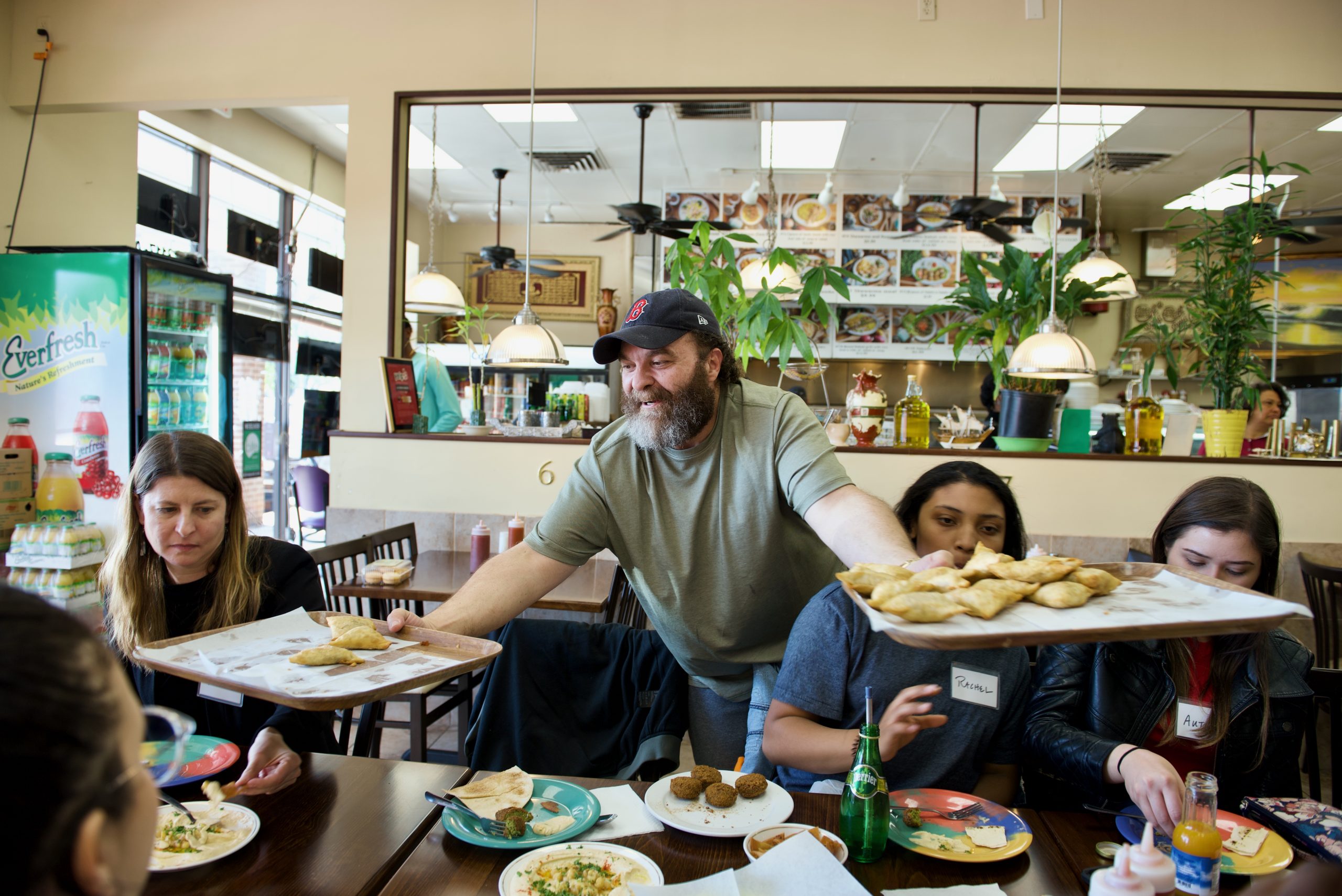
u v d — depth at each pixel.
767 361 3.52
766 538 1.63
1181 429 3.38
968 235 6.53
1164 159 5.78
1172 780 1.12
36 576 3.24
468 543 3.42
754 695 1.76
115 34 3.81
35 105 3.82
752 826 1.09
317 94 3.74
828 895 0.91
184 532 1.46
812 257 6.64
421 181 6.89
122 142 4.36
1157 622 0.87
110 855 0.41
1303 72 3.52
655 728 1.75
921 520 1.54
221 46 3.77
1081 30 3.54
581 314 8.15
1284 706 1.37
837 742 1.28
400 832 1.07
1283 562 3.11
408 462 3.46
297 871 0.97
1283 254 6.93
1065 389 3.36
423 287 4.41
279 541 1.73
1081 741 1.29
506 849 1.03
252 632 1.30
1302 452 3.61
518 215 7.95
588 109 5.16
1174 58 3.53
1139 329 3.78
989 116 5.12
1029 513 3.17
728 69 3.62
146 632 1.52
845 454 3.25
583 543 1.66
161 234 4.88
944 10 3.57
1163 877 0.88
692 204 6.84
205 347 3.99
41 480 3.42
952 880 1.00
